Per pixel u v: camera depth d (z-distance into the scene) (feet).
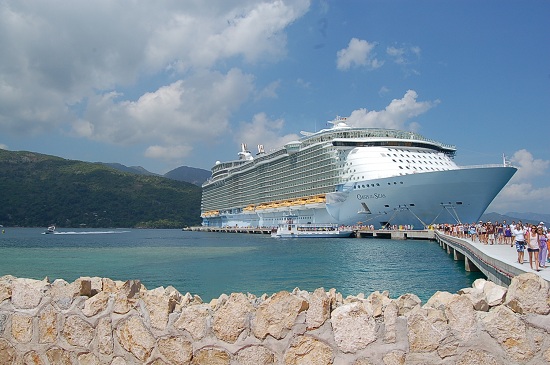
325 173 311.88
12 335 21.16
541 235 66.08
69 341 20.03
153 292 19.31
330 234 294.66
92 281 21.66
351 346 16.38
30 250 233.14
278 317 17.19
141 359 18.56
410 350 15.98
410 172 270.05
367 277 115.03
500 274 67.31
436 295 18.19
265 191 413.39
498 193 233.35
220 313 17.84
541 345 15.16
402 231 260.21
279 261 158.30
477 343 15.66
